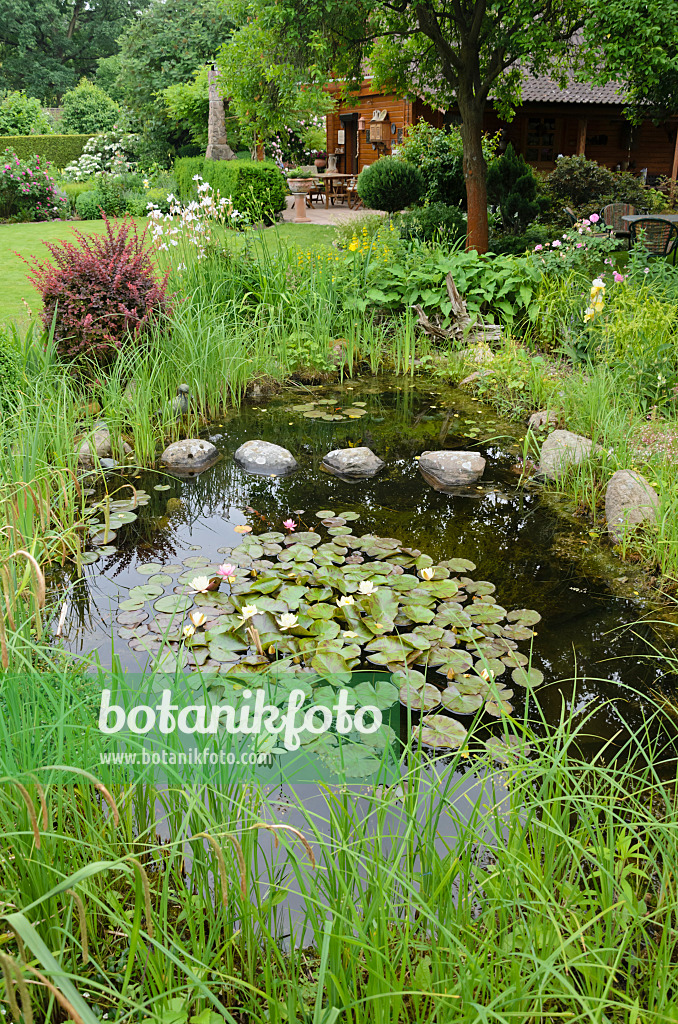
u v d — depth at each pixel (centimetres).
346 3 845
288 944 204
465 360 770
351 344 791
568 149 1939
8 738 210
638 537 423
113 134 2280
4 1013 162
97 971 194
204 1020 178
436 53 1054
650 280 779
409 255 919
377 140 1861
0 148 2219
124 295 640
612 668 330
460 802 250
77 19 4181
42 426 485
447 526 462
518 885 191
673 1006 169
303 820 241
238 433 619
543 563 420
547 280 852
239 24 1034
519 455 573
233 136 2011
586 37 862
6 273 1073
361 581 386
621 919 187
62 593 382
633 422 537
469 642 342
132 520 463
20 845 191
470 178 979
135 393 585
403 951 172
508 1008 168
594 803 205
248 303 836
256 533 450
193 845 209
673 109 1203
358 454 548
